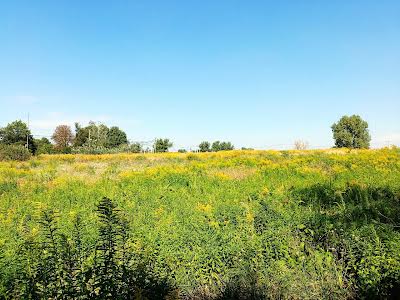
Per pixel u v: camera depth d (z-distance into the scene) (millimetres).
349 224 7094
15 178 17938
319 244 6605
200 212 9062
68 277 4824
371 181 12266
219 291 5848
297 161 19922
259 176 15477
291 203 9562
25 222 9109
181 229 7641
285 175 15594
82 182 15383
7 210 10742
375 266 5602
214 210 8891
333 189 11234
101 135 67000
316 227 7121
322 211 9141
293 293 5496
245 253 6320
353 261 5762
